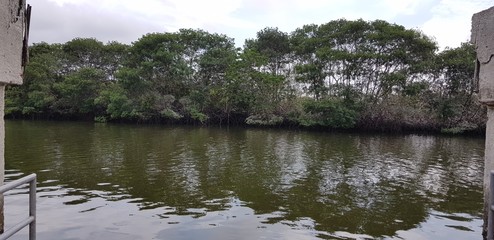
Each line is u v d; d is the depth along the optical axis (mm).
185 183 9977
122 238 5965
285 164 13266
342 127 30203
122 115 34406
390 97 30250
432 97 29422
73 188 9164
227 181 10336
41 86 37156
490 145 4523
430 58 29281
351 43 31578
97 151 15508
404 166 13336
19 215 6902
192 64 37094
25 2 3598
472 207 8188
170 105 35406
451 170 12672
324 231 6508
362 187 9977
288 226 6723
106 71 40281
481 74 4539
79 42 39719
